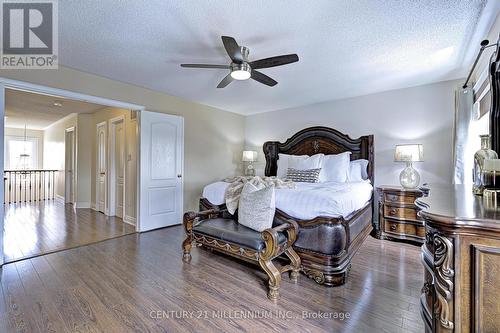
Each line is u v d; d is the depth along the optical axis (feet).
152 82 12.19
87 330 5.30
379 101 13.64
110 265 8.72
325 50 8.67
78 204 19.52
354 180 12.89
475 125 9.75
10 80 8.92
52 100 15.61
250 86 12.73
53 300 6.44
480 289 3.02
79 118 19.61
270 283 6.75
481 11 6.42
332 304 6.46
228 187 10.50
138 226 12.97
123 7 6.31
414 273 8.27
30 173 24.17
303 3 6.12
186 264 8.94
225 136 18.30
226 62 9.73
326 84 12.31
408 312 6.11
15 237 11.78
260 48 8.51
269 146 17.12
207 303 6.44
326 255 7.54
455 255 3.15
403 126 12.87
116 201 16.94
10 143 26.71
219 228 8.34
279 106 17.06
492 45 6.86
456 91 10.34
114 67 10.28
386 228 11.89
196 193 16.12
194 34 7.63
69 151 21.97
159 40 8.01
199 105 16.34
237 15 6.64
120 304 6.31
